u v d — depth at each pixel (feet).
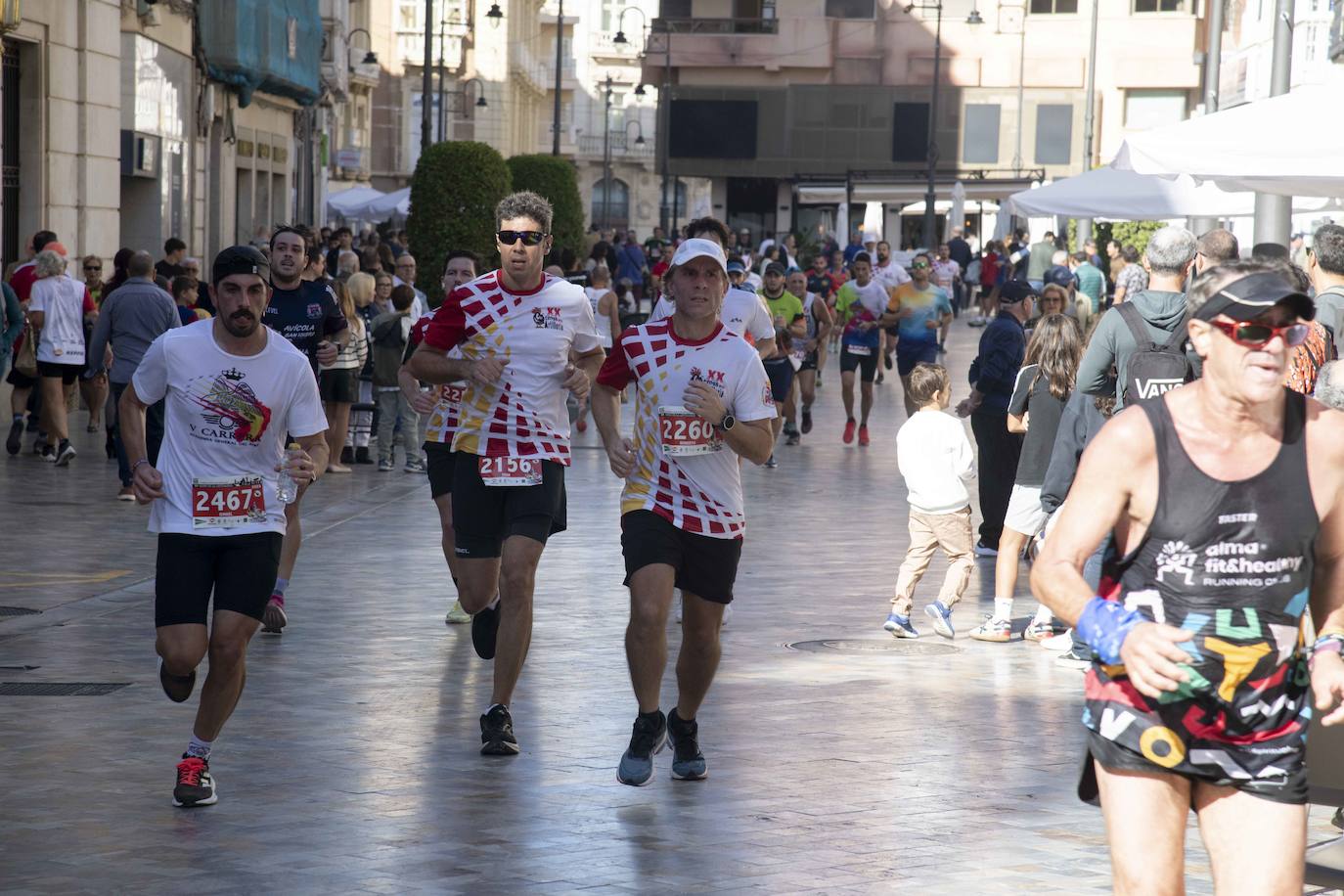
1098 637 19.89
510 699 38.04
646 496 34.86
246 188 186.19
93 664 46.14
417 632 51.26
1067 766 37.24
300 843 31.17
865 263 140.67
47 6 109.91
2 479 84.53
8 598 55.21
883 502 83.97
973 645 51.26
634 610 34.58
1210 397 19.95
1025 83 340.18
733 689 44.47
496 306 40.29
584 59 542.16
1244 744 20.29
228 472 33.27
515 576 38.27
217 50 157.69
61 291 91.30
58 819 32.45
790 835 32.04
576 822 32.78
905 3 344.08
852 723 40.88
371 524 74.28
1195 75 332.19
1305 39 164.86
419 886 28.86
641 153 545.85
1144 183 90.79
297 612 54.13
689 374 34.63
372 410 96.48
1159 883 20.25
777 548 69.31
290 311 51.93
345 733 39.32
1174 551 20.18
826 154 346.95
